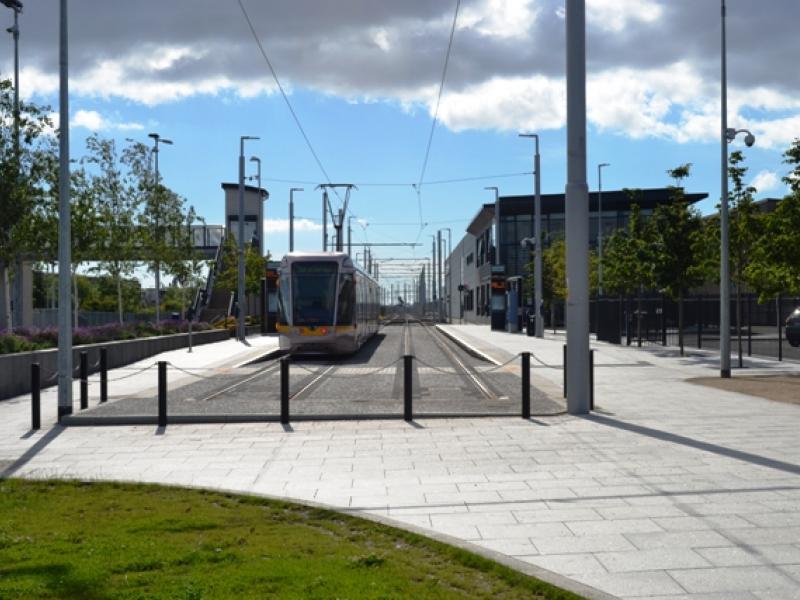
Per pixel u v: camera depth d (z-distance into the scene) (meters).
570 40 13.61
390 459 9.77
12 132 22.08
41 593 4.87
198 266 36.38
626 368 22.30
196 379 20.36
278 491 8.17
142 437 11.69
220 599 4.75
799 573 5.47
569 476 8.65
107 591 4.91
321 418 13.03
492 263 67.88
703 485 8.10
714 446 10.23
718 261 24.50
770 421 12.27
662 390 16.62
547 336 43.53
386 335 49.25
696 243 24.75
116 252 31.42
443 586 5.14
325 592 4.87
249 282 53.72
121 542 6.12
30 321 34.53
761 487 7.99
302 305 27.11
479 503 7.55
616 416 12.98
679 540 6.27
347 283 27.73
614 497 7.68
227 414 13.08
